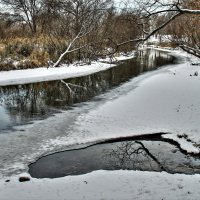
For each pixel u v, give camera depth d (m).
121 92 17.20
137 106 13.91
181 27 13.09
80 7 29.45
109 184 7.05
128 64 30.48
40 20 36.00
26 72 23.06
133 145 9.78
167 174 7.55
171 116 12.17
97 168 8.15
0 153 9.07
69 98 16.08
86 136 10.50
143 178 7.33
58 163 8.46
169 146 9.66
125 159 8.72
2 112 13.52
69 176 7.52
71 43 26.98
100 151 9.30
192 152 9.02
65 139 10.23
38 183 7.20
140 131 10.84
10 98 16.11
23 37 30.02
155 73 24.14
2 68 22.94
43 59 25.86
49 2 31.11
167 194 6.56
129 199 6.38
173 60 35.34
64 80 21.23
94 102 15.12
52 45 27.84
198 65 29.75
